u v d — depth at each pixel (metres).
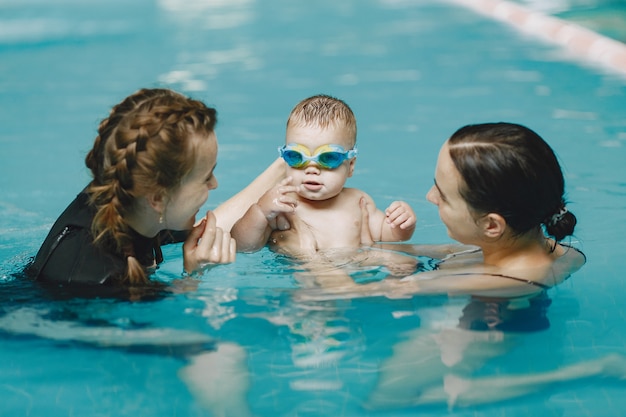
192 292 2.77
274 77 7.09
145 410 2.14
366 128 5.55
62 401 2.20
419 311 2.63
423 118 5.74
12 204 4.18
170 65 7.65
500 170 2.60
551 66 7.20
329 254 3.23
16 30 9.90
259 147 5.14
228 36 9.00
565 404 2.16
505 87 6.52
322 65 7.56
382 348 2.42
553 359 2.36
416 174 4.55
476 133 2.69
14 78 7.30
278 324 2.55
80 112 6.07
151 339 2.47
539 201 2.65
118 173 2.54
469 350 2.41
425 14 10.15
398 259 3.16
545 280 2.80
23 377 2.31
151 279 2.85
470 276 2.82
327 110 3.39
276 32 9.22
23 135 5.54
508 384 2.25
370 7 10.74
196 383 2.27
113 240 2.71
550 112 5.72
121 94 6.55
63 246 2.76
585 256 3.08
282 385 2.25
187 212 2.70
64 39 9.17
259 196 3.47
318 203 3.47
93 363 2.37
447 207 2.76
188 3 11.52
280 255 3.20
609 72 6.90
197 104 2.66
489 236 2.75
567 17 9.28
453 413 2.13
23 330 2.53
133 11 11.02
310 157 3.33
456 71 7.18
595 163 4.51
